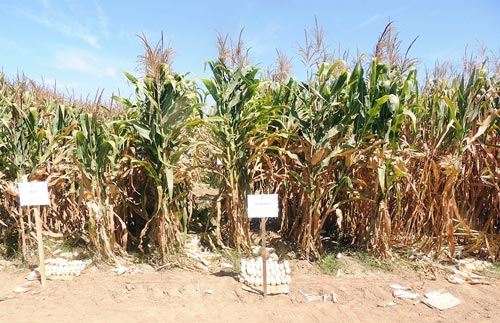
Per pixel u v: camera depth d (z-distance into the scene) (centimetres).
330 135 437
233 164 476
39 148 475
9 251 502
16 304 357
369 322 331
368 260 464
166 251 465
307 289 396
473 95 441
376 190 448
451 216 454
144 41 404
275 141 535
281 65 545
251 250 494
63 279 416
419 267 449
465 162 502
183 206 488
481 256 494
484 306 359
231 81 468
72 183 524
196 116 518
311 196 461
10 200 485
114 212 480
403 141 475
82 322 322
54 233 515
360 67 458
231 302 365
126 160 480
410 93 494
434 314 344
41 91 668
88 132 452
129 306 355
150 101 432
